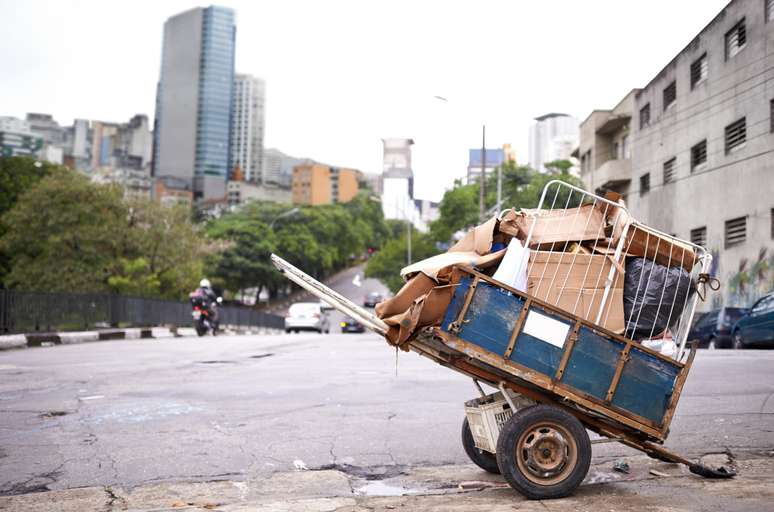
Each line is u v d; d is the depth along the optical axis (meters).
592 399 4.84
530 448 4.73
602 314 5.01
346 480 5.38
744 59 26.38
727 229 28.16
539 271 5.01
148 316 28.47
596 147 44.56
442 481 5.36
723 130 28.30
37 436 6.72
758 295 25.36
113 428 7.09
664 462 5.81
